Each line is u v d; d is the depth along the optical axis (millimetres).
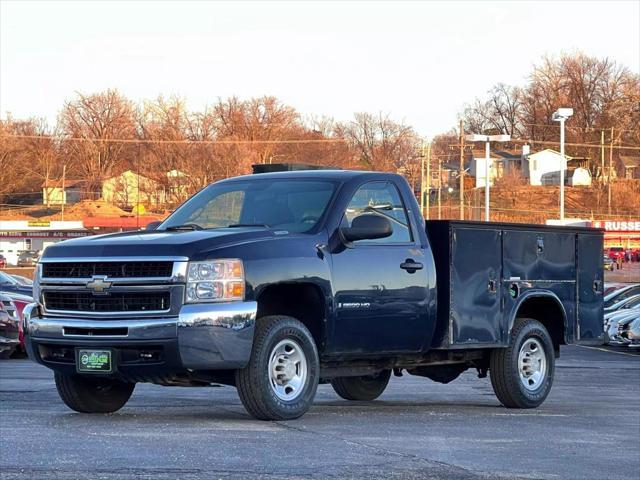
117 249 9141
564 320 12453
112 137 122938
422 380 16031
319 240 9789
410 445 8273
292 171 10781
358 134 139500
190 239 9141
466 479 6945
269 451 7629
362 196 10352
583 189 118500
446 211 105625
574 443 8953
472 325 11094
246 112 123875
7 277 22312
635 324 26234
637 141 128500
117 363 9055
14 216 115812
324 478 6691
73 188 122188
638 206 113125
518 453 8250
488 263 11305
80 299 9234
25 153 122438
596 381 16828
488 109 146625
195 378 9281
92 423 9070
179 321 8828
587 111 137000
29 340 9516
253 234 9430
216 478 6559
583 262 12711
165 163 111438
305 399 9508
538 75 142250
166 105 117562
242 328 8984
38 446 7648
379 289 10156
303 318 9883
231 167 108938
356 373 10617
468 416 10695
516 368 11688
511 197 116188
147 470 6750
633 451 8641
